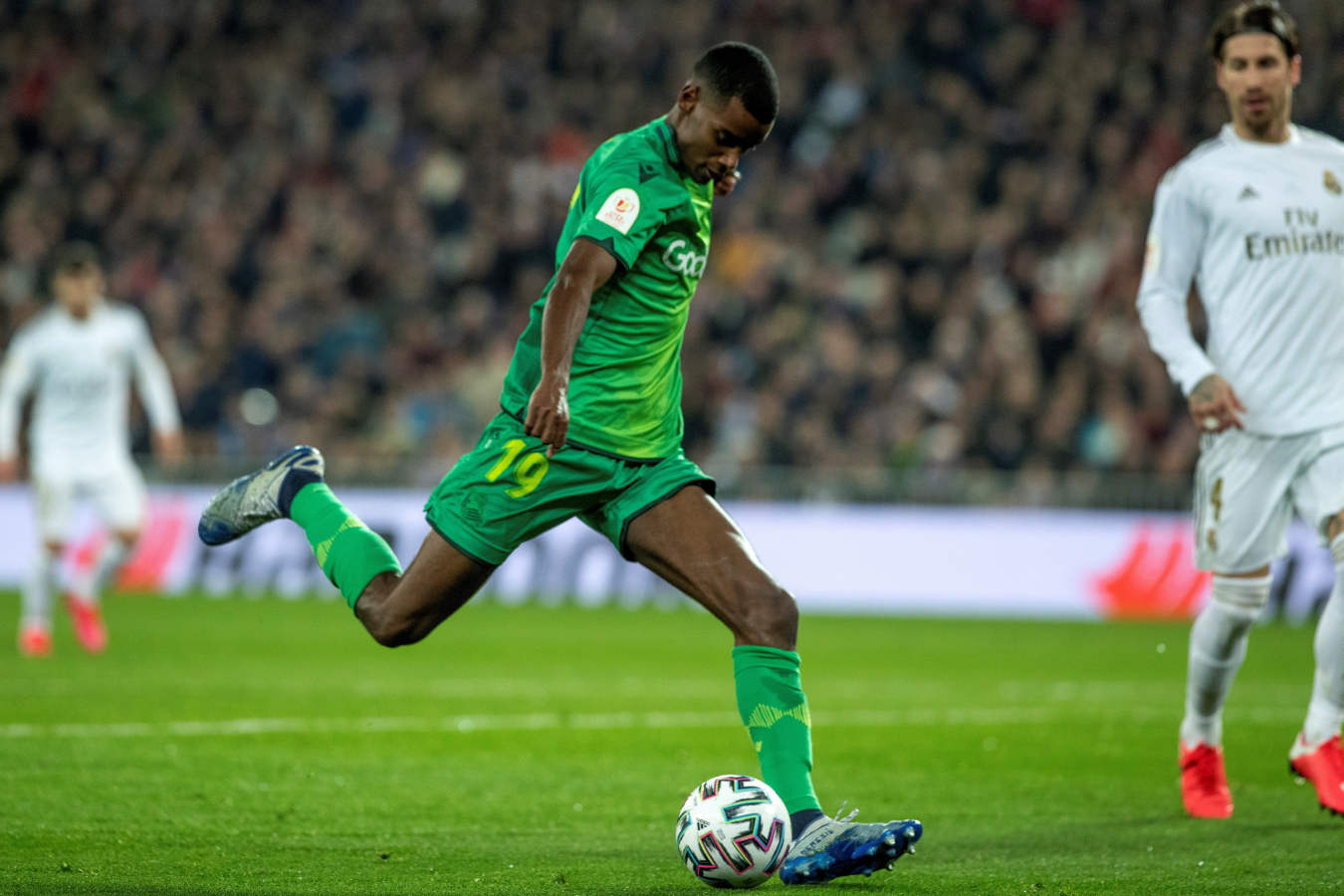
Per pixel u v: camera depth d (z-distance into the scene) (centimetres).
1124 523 5828
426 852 1662
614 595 6184
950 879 1547
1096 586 5797
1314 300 1947
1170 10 8012
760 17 8238
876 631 5094
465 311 7081
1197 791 1958
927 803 2028
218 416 6694
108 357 3962
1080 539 5856
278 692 3155
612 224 1487
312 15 8662
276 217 7762
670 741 2556
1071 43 7925
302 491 1727
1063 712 3012
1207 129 7581
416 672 3622
